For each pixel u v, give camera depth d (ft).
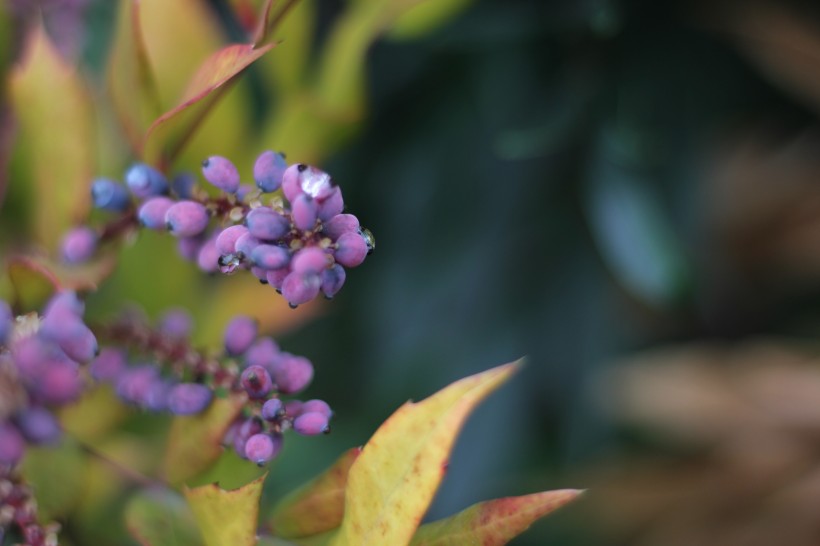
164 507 2.14
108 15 2.72
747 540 3.24
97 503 2.22
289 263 1.89
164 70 2.24
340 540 2.00
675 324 3.46
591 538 3.37
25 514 2.08
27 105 2.22
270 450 1.98
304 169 1.90
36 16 2.47
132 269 2.36
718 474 3.26
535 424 3.24
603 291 3.24
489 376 1.94
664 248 2.90
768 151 3.40
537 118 2.98
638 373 3.24
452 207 3.27
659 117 3.11
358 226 1.91
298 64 2.41
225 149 2.33
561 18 2.88
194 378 2.13
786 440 3.20
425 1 2.35
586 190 2.97
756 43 3.10
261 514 2.24
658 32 3.15
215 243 1.96
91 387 2.22
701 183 3.12
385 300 3.28
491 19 2.91
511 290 3.23
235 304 2.34
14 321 2.05
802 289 3.53
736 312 3.49
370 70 3.20
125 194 2.14
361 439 3.30
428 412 1.95
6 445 2.07
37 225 2.24
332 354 3.44
